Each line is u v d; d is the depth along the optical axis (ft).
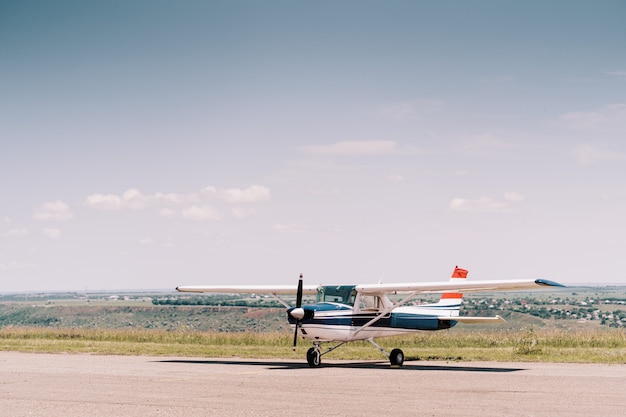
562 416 39.83
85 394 48.52
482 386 53.52
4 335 120.78
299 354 87.76
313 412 41.09
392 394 48.73
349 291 74.69
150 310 364.99
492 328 279.08
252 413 40.73
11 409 42.19
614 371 65.72
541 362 76.38
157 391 50.14
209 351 89.97
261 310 304.71
